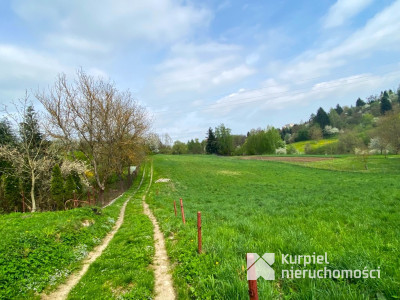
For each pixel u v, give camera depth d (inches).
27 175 1195.3
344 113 6215.6
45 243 381.1
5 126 1279.5
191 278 236.5
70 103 1151.6
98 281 266.7
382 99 4820.4
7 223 522.9
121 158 1544.0
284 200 777.6
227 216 553.6
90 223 550.9
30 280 275.6
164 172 2226.9
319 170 2091.5
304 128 5536.4
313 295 164.4
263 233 345.7
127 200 1137.4
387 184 995.9
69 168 1353.3
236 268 225.5
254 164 2667.3
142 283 242.1
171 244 365.7
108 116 1282.0
